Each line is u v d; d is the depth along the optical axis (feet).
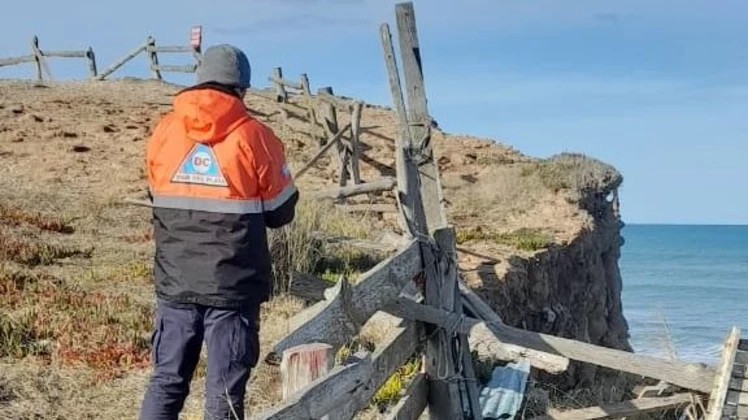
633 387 35.50
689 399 25.21
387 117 95.66
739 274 323.57
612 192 74.79
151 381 15.16
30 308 30.37
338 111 92.22
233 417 14.71
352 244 42.55
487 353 29.73
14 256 37.29
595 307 62.59
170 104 87.20
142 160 62.95
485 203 66.39
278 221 15.16
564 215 63.41
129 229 45.32
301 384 16.71
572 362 33.63
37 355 26.48
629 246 576.61
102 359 26.37
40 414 22.30
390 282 22.52
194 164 14.61
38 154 62.23
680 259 434.71
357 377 16.99
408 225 26.35
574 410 26.13
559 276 54.08
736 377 23.75
